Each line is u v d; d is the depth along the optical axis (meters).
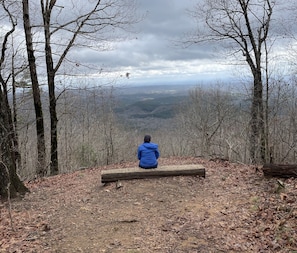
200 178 8.30
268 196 6.38
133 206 6.69
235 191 7.05
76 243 5.17
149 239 5.14
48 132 15.74
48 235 5.52
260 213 5.65
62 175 10.70
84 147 15.84
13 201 7.44
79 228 5.75
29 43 11.21
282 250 4.46
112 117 16.75
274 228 5.03
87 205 6.94
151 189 7.59
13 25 11.14
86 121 17.77
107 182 8.23
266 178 7.51
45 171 12.06
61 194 7.93
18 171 12.25
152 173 8.27
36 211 6.76
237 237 4.96
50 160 12.73
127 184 7.96
